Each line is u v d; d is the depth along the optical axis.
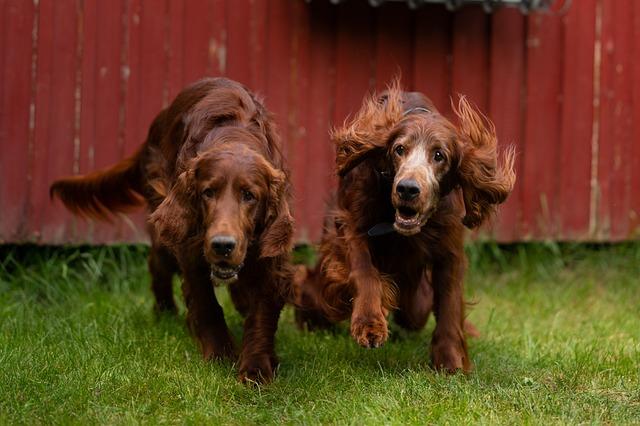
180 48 7.87
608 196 8.51
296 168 8.05
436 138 5.03
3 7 7.63
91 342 5.66
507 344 6.15
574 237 8.48
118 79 7.82
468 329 6.38
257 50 7.96
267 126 5.45
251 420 4.54
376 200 5.31
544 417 4.51
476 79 8.27
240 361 5.23
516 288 8.01
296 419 4.50
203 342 5.40
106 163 7.84
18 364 5.05
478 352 5.91
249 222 4.73
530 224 8.42
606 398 4.81
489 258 8.57
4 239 7.72
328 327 6.45
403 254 5.46
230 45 7.93
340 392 4.90
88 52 7.76
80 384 4.82
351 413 4.53
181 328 6.15
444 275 5.42
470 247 8.28
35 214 7.75
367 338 5.05
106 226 7.84
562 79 8.38
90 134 7.80
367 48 8.09
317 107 8.05
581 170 8.45
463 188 5.28
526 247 8.56
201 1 7.88
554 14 8.30
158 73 7.86
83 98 7.78
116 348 5.53
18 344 5.54
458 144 5.16
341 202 5.55
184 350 5.59
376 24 8.09
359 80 8.10
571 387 5.09
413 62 8.16
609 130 8.47
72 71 7.75
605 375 5.31
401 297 5.71
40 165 7.75
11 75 7.66
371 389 4.93
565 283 8.21
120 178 6.64
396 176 4.95
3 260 7.92
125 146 7.86
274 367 5.27
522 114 8.35
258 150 5.12
